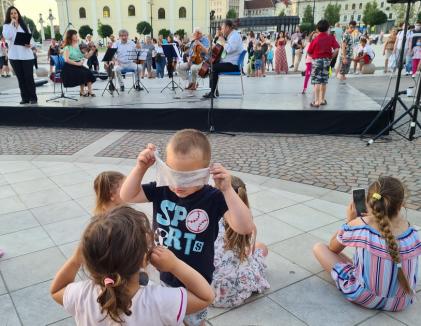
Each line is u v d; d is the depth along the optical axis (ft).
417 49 40.65
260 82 36.73
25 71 25.32
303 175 15.61
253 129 22.49
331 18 212.23
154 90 32.30
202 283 4.10
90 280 4.11
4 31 24.52
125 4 207.82
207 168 4.66
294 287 8.49
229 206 4.69
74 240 10.75
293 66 59.21
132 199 5.30
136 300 3.85
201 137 4.78
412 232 7.16
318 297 8.14
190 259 5.14
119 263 3.52
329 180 15.01
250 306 7.88
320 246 8.91
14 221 11.96
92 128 24.56
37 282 8.80
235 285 7.66
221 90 30.86
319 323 7.38
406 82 39.78
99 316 3.87
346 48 37.52
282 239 10.64
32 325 7.43
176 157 4.65
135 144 20.74
